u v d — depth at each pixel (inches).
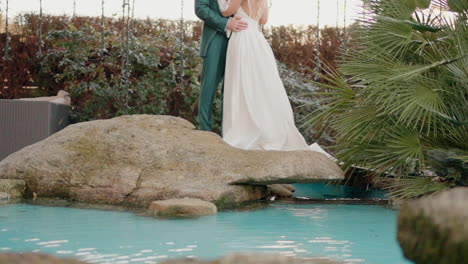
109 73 355.6
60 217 158.2
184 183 188.7
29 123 271.0
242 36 235.9
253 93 232.8
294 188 236.2
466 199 67.3
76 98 343.3
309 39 389.4
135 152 199.6
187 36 378.0
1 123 269.6
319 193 235.1
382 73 197.2
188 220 156.8
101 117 343.0
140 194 186.7
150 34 378.3
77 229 139.6
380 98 196.9
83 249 116.5
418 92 188.5
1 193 192.5
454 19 196.2
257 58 235.1
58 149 205.3
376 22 204.4
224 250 118.0
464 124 187.6
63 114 311.3
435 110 186.1
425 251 66.2
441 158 182.7
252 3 239.6
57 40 347.9
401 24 196.1
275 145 228.8
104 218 157.8
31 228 140.1
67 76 346.3
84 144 205.3
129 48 339.9
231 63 235.6
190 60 352.2
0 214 162.6
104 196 189.6
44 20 362.6
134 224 148.3
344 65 206.7
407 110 182.5
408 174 203.0
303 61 387.2
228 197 187.0
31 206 179.8
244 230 142.3
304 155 203.8
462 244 63.1
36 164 202.7
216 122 340.2
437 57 196.4
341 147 214.8
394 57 199.0
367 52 206.5
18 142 270.1
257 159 200.7
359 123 203.0
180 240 127.3
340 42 378.6
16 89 348.8
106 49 356.5
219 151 204.1
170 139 206.7
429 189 184.7
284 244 125.7
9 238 127.4
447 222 65.3
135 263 104.8
